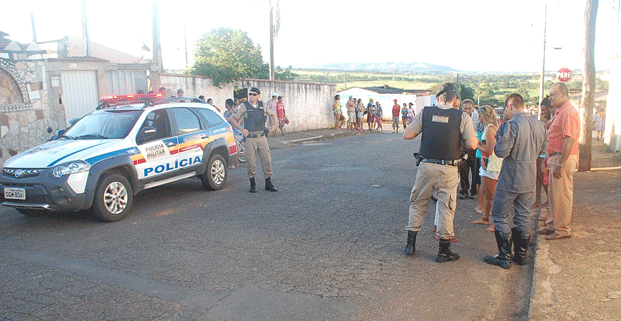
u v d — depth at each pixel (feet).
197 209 24.00
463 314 12.59
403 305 13.05
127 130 23.66
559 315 11.87
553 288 13.43
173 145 25.49
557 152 17.76
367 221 21.45
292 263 16.19
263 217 22.27
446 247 16.16
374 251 17.38
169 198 26.73
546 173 18.70
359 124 85.76
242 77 62.49
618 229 18.62
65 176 20.06
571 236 17.95
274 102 64.85
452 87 15.85
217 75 57.06
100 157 21.44
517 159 15.51
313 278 14.87
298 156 46.88
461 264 16.14
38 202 20.27
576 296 12.89
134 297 13.57
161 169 24.70
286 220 21.67
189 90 54.70
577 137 17.11
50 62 39.75
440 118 15.71
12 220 22.47
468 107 25.32
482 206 22.57
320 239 18.83
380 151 50.14
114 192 21.85
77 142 22.76
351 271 15.44
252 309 12.80
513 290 14.15
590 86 33.37
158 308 12.88
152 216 22.71
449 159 15.66
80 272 15.52
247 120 27.55
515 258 16.22
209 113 29.43
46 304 13.15
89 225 21.25
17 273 15.48
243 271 15.48
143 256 17.01
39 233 20.13
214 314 12.53
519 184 15.52
